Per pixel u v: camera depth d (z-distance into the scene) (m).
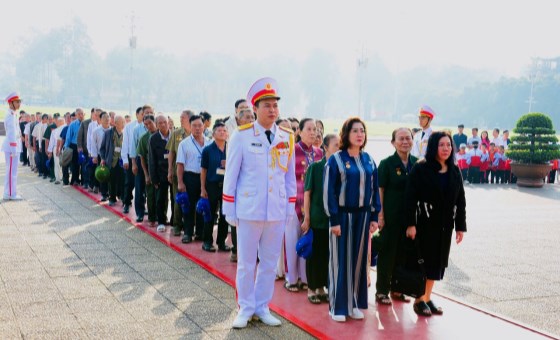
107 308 4.68
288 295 5.28
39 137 13.79
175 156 7.54
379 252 5.07
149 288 5.25
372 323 4.57
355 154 4.62
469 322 4.69
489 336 4.39
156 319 4.46
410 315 4.82
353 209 4.55
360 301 4.65
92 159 10.91
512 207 11.85
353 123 4.58
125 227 8.06
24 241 6.99
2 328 4.17
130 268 5.93
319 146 6.31
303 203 5.44
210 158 6.60
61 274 5.62
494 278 6.21
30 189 11.65
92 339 4.01
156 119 7.80
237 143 4.41
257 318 4.56
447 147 4.63
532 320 4.87
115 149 9.74
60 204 9.84
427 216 4.69
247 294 4.47
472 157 17.22
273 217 4.43
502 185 16.88
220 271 5.82
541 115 16.33
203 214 6.63
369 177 4.59
